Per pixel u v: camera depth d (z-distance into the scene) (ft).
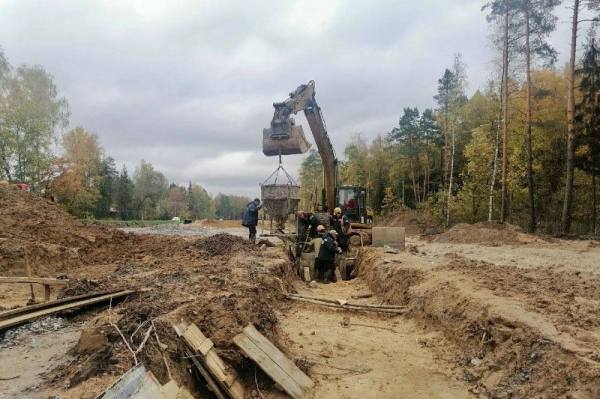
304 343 22.82
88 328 17.67
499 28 75.92
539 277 28.04
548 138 89.45
